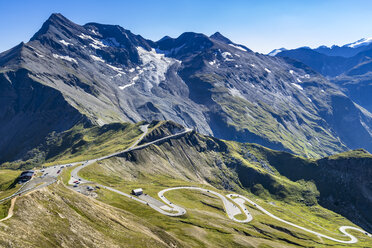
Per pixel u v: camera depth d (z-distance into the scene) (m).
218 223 181.50
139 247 91.50
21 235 65.81
